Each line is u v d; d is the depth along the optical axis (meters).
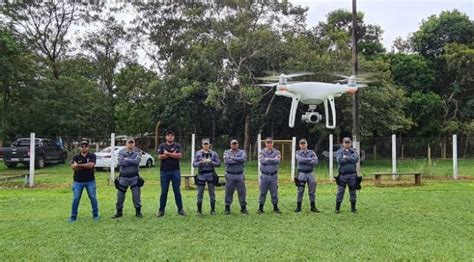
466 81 41.34
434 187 16.50
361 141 33.16
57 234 8.49
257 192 15.16
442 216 10.37
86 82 37.03
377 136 35.81
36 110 30.42
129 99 40.31
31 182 17.19
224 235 8.41
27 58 29.98
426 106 38.78
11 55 28.00
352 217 10.27
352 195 10.98
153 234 8.50
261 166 11.02
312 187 11.12
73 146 33.78
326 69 27.50
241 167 10.81
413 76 40.38
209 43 30.78
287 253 7.16
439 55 43.38
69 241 7.95
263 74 30.84
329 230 8.84
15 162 25.31
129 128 41.50
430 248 7.47
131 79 40.06
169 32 37.81
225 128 35.09
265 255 7.06
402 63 40.59
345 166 10.91
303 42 30.16
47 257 6.99
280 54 30.03
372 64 29.72
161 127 39.12
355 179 10.92
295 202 12.53
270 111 31.58
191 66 32.12
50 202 12.62
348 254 7.11
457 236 8.37
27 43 34.97
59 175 21.45
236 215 10.52
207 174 10.72
